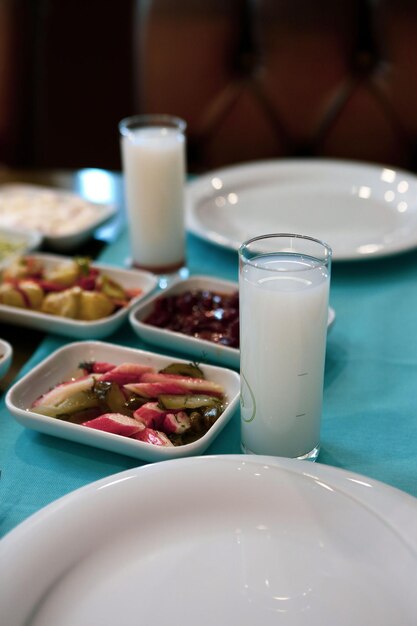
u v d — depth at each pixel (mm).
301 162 1408
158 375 768
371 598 532
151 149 1039
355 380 833
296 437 677
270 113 1834
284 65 1789
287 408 660
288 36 1765
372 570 549
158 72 1832
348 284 1049
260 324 632
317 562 560
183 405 729
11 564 534
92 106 2424
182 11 1791
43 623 515
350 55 1777
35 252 1134
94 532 573
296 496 599
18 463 701
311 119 1824
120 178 1448
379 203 1289
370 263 1109
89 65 2365
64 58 2342
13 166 2002
